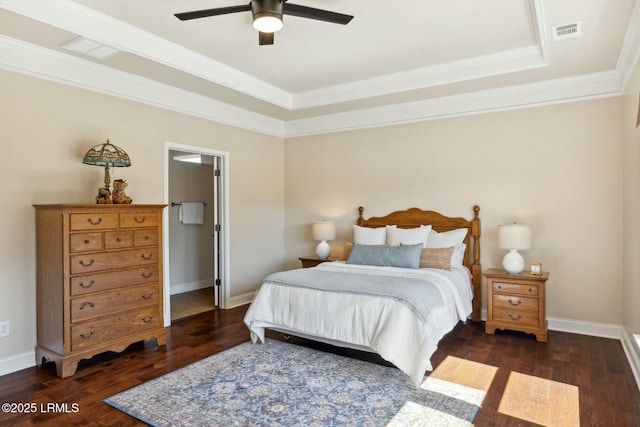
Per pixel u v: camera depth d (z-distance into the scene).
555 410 2.37
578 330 3.94
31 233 3.13
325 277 3.53
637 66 2.93
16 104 3.05
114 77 3.67
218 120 4.77
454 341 3.67
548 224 4.09
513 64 3.69
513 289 3.79
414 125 4.86
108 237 3.16
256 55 3.75
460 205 4.57
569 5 2.62
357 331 2.99
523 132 4.21
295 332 3.42
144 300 3.44
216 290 5.13
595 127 3.86
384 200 5.09
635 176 3.08
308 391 2.64
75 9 2.81
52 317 2.98
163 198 4.19
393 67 4.09
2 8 2.48
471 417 2.29
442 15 2.95
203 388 2.69
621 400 2.48
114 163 3.26
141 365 3.11
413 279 3.39
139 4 2.78
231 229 5.06
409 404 2.45
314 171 5.67
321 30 3.21
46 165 3.23
